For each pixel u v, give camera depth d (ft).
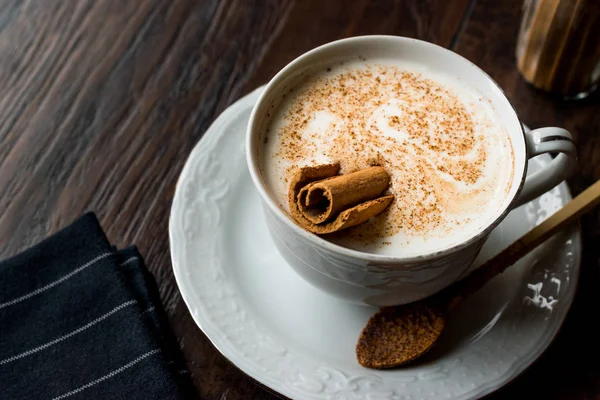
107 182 1.44
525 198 1.20
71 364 1.25
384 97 1.26
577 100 1.48
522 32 1.46
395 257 1.06
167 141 1.47
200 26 1.58
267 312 1.24
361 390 1.17
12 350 1.26
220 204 1.31
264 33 1.57
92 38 1.57
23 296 1.30
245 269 1.27
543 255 1.27
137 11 1.60
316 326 1.23
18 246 1.39
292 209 1.13
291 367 1.19
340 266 1.11
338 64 1.28
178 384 1.24
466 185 1.19
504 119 1.22
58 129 1.49
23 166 1.46
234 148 1.35
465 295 1.24
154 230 1.40
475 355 1.21
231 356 1.19
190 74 1.54
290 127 1.23
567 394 1.24
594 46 1.39
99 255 1.33
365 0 1.59
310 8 1.59
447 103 1.25
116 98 1.52
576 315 1.29
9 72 1.54
